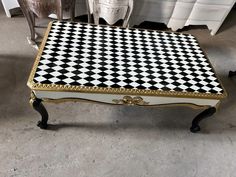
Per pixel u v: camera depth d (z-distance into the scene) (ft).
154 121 4.82
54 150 4.06
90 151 4.14
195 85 3.75
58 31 4.33
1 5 7.54
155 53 4.25
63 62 3.70
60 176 3.76
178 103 3.85
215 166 4.25
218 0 6.77
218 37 7.70
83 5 6.94
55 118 4.56
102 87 3.44
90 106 4.91
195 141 4.58
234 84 5.99
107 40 4.36
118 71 3.74
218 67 6.43
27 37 6.42
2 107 4.59
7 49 5.95
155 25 7.85
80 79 3.49
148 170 4.03
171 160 4.22
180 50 4.43
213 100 3.82
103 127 4.55
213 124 4.95
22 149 4.00
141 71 3.82
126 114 4.86
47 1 5.07
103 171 3.92
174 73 3.90
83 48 4.05
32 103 3.65
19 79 5.21
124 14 6.27
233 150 4.56
